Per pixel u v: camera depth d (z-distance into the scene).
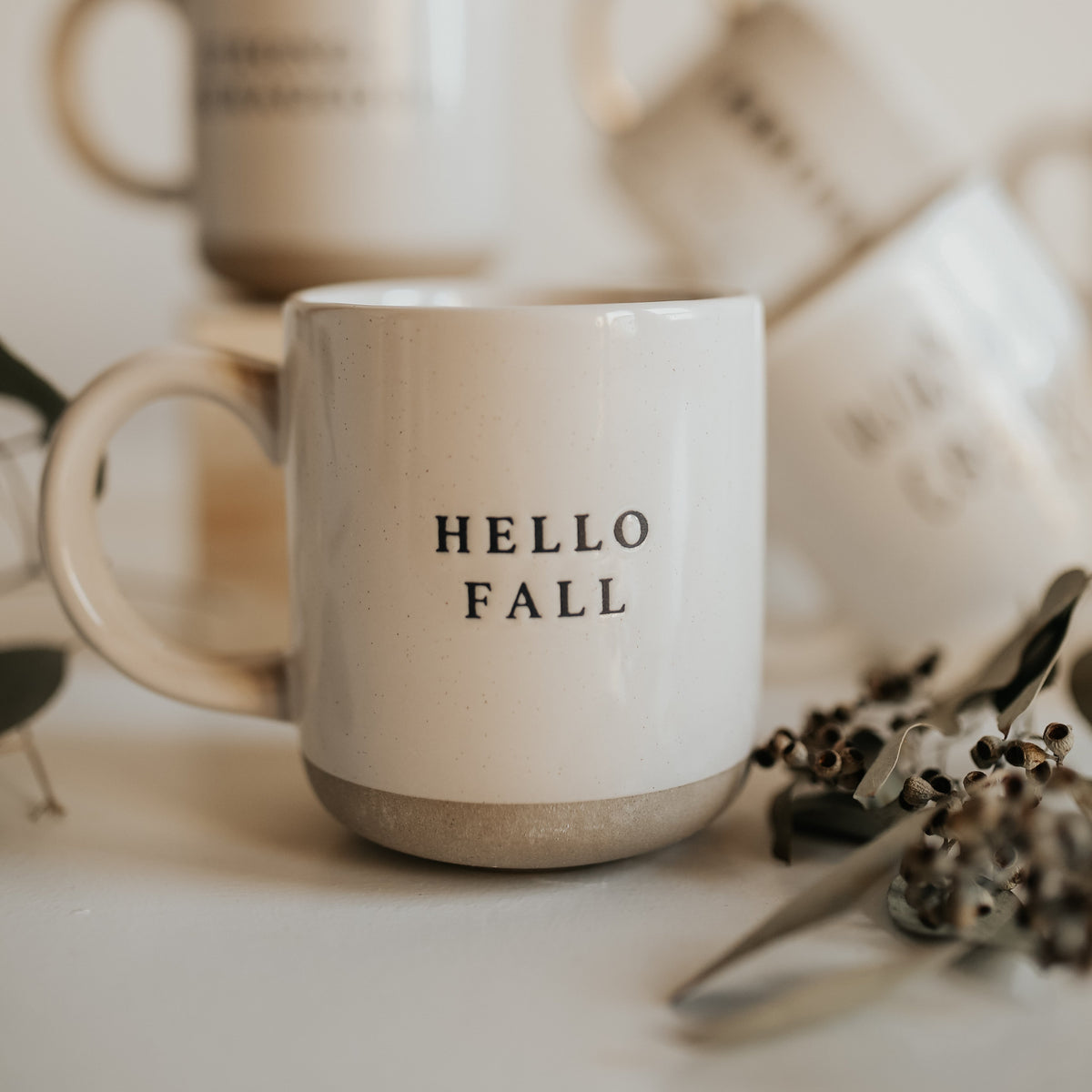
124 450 0.79
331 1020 0.36
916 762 0.42
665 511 0.39
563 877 0.41
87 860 0.42
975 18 0.82
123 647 0.41
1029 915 0.35
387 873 0.41
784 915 0.36
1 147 0.81
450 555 0.38
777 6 0.51
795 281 0.51
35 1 0.80
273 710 0.42
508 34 0.57
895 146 0.51
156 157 0.82
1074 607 0.40
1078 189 0.80
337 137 0.54
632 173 0.52
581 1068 0.35
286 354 0.40
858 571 0.50
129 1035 0.36
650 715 0.39
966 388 0.49
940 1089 0.34
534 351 0.38
